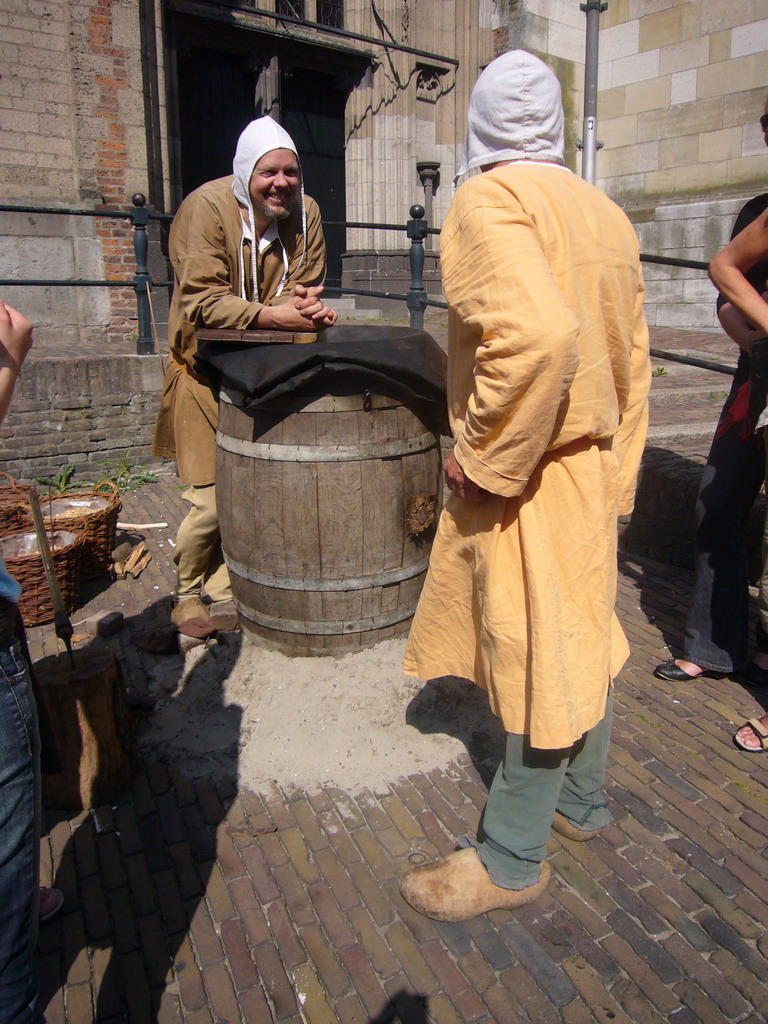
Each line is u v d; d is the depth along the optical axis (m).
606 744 2.10
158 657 3.13
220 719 2.74
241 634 3.10
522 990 1.81
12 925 1.40
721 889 2.08
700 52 9.49
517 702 1.78
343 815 2.34
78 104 7.52
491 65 1.78
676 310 9.91
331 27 10.01
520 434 1.57
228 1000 1.80
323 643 2.88
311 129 10.79
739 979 1.83
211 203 2.74
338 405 2.60
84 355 6.14
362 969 1.87
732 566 2.91
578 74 11.16
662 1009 1.77
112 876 2.14
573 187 1.72
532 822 1.91
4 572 1.43
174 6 8.80
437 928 1.97
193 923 2.00
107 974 1.87
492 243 1.57
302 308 2.60
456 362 1.78
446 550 1.94
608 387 1.72
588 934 1.95
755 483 2.86
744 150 9.29
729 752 2.62
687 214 9.67
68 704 2.29
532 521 1.72
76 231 7.73
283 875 2.13
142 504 5.24
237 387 2.56
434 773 2.50
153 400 5.86
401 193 11.08
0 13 7.10
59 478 5.56
